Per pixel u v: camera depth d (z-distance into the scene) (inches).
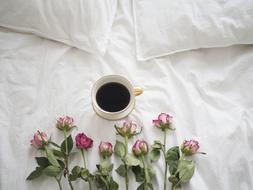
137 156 20.9
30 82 24.3
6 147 21.8
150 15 25.5
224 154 21.5
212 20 24.2
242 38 24.4
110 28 25.8
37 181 20.9
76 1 24.7
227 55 25.3
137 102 23.5
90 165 21.3
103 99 22.1
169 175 20.9
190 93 23.6
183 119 23.0
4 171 20.9
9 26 26.2
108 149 21.0
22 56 25.4
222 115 22.9
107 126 22.5
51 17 25.0
